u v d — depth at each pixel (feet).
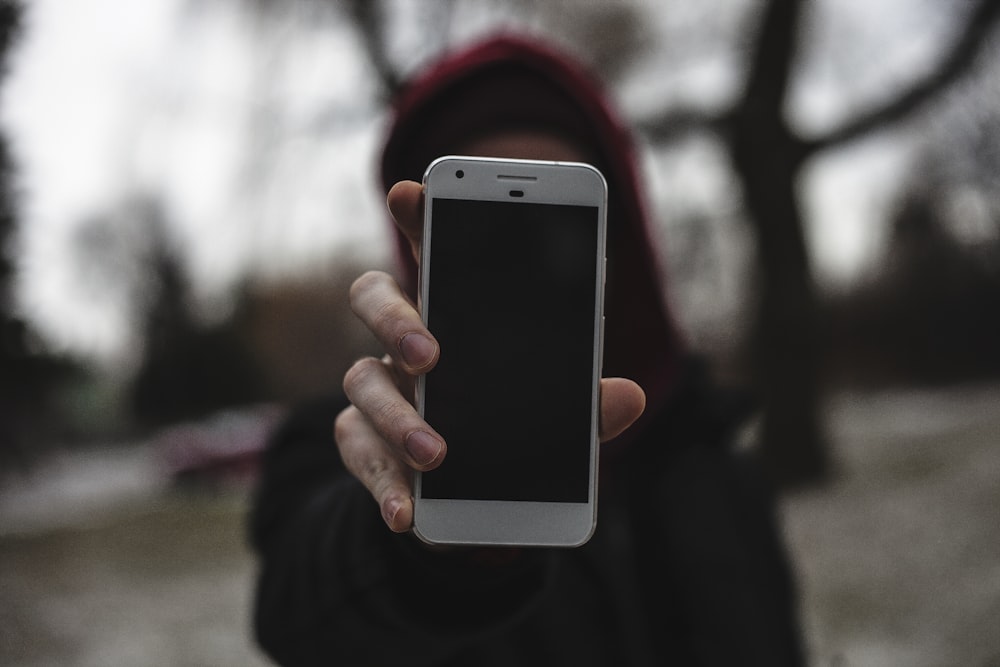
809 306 33.04
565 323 3.31
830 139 32.60
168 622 22.39
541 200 3.37
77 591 26.45
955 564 21.11
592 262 3.38
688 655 4.46
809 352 32.91
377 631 3.31
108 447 105.09
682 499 4.68
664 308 4.96
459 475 3.19
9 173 30.22
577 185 3.39
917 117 33.73
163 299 44.52
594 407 3.28
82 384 90.99
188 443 59.72
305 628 3.50
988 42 28.96
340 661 3.51
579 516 3.21
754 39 32.71
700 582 4.51
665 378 4.88
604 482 4.72
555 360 3.27
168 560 30.73
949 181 45.83
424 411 3.24
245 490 56.70
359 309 2.87
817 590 20.40
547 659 4.28
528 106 4.75
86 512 50.14
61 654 20.68
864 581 20.63
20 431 38.37
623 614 4.43
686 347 5.21
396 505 2.86
